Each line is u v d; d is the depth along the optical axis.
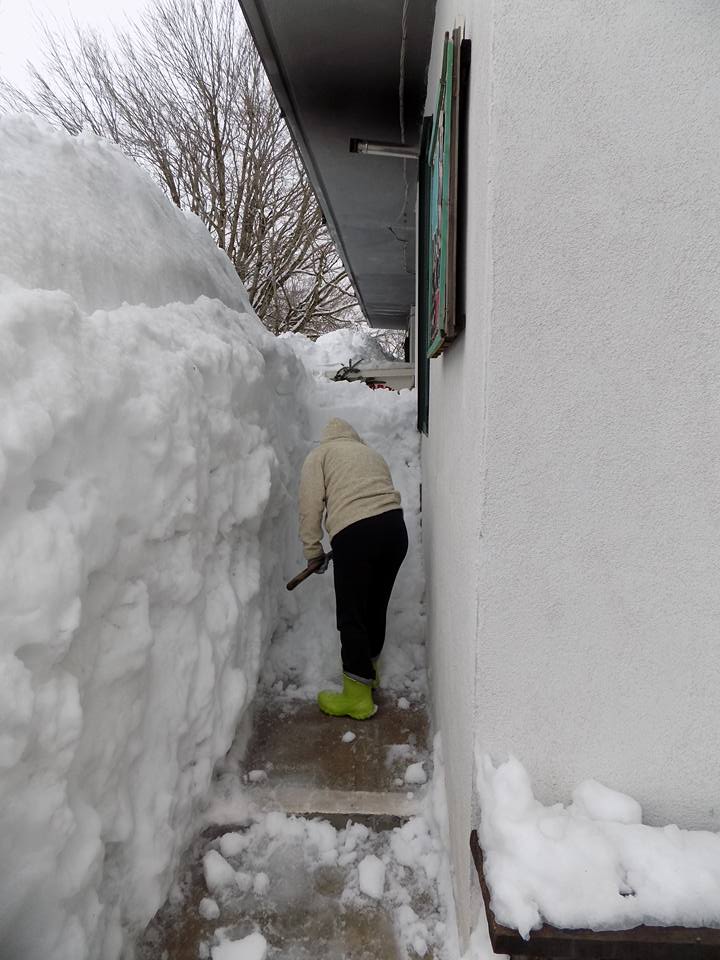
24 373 1.33
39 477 1.32
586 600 1.41
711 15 1.26
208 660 2.09
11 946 1.22
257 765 2.51
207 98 12.97
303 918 1.84
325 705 2.88
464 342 1.81
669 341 1.34
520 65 1.29
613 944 1.14
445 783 2.17
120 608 1.64
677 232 1.32
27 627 1.18
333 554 2.94
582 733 1.44
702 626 1.40
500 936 1.16
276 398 4.03
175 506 1.90
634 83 1.29
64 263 2.04
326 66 3.97
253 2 3.36
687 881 1.20
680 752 1.44
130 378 1.73
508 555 1.40
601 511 1.39
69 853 1.31
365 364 7.71
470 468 1.61
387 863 2.03
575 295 1.34
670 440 1.36
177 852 1.86
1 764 1.10
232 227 13.26
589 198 1.32
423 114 4.41
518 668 1.43
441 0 2.79
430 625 3.15
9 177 2.16
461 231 1.85
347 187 5.80
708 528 1.38
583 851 1.24
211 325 2.81
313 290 13.91
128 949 1.64
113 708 1.58
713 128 1.29
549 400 1.36
